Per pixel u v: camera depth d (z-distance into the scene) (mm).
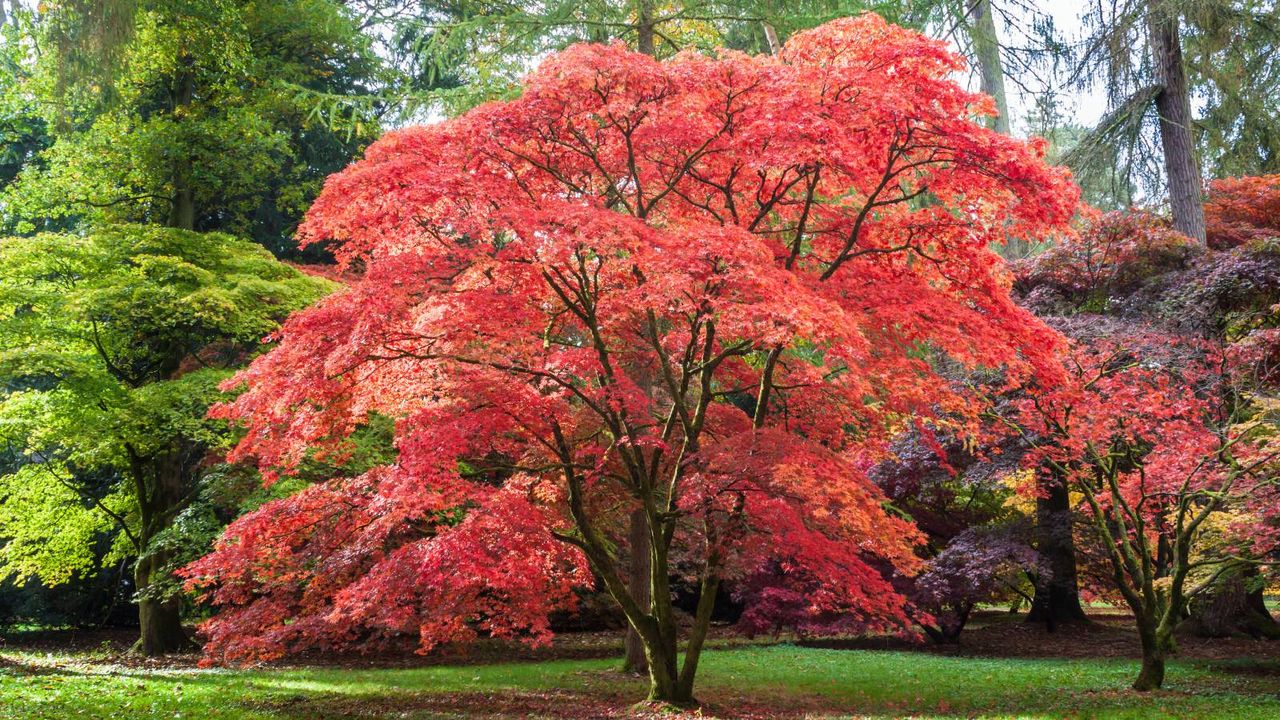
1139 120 19062
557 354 9430
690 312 8836
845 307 9422
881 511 10031
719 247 7918
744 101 9094
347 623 10906
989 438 12125
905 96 8281
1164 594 14000
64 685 11578
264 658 10938
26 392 16547
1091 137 20047
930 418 10484
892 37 8891
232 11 19641
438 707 11000
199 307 15195
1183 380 12742
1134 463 11906
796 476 8641
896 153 9281
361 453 14820
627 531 17812
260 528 10453
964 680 13039
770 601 18781
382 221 8945
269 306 16406
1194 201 18750
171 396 15516
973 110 8844
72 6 17609
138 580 17906
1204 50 18859
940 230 9766
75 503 19328
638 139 9305
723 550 10422
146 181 19859
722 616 25812
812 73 8891
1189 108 18953
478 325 8641
